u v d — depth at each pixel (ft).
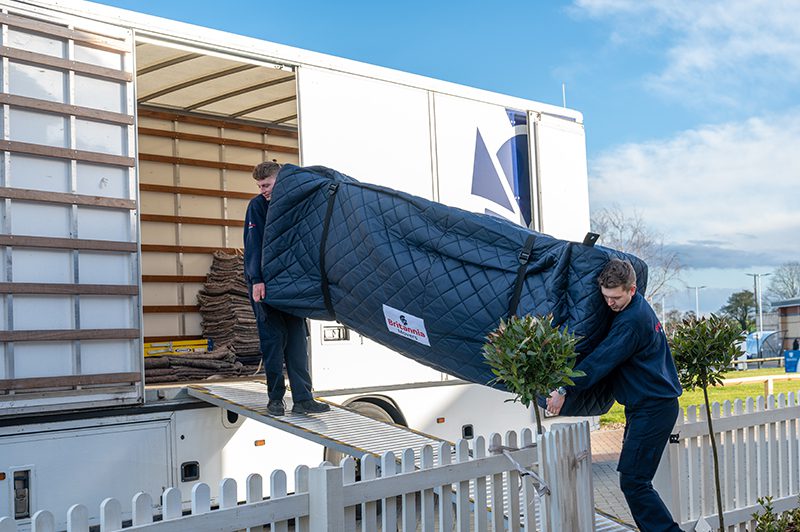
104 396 18.84
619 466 15.39
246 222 20.10
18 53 18.15
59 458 18.10
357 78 24.36
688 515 18.31
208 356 24.07
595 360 14.61
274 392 19.63
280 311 19.83
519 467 13.74
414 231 17.39
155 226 29.84
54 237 18.52
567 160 30.32
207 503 10.40
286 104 30.58
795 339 127.03
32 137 18.37
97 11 19.52
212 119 31.37
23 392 17.69
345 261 18.20
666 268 139.85
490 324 16.42
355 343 23.70
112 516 9.48
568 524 13.78
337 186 18.83
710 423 17.61
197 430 20.29
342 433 18.84
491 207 27.68
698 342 17.30
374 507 12.13
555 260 15.84
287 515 11.16
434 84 26.37
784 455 20.56
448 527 13.25
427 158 25.96
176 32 20.85
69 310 18.66
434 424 25.58
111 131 19.67
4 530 9.23
